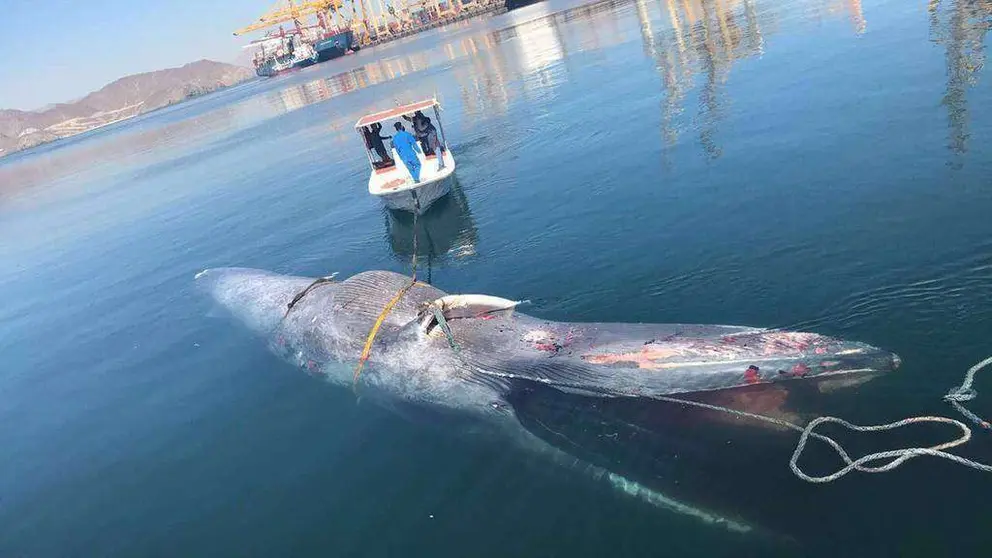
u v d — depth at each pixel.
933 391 5.27
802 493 4.64
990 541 4.11
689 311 7.62
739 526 4.65
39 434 9.13
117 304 13.91
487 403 6.70
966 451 4.64
